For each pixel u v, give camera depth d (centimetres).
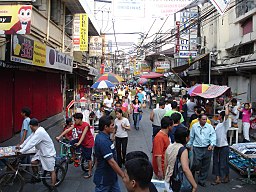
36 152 634
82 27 1920
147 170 245
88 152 742
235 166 824
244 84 1622
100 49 2886
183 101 1284
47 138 617
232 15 1803
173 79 2909
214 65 1917
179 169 424
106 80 1528
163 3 754
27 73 1337
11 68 1135
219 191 673
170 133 673
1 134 1068
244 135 1133
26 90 1326
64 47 1842
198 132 693
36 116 1471
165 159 456
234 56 1789
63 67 1596
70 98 2433
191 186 414
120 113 823
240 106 1198
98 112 1187
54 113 1831
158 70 3300
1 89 1071
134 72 5309
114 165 460
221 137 718
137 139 1241
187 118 1241
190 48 2175
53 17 1593
